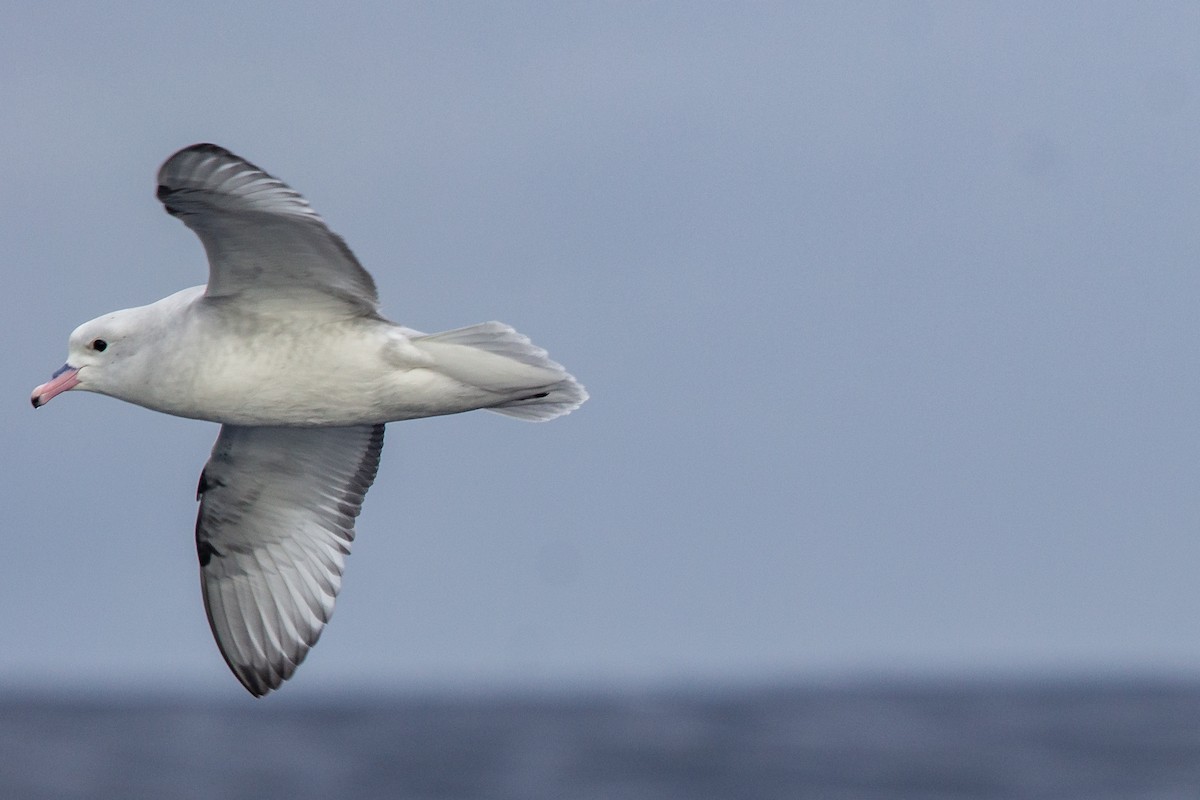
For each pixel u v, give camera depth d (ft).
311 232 30.66
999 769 137.80
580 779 137.18
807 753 152.15
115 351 33.76
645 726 198.90
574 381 36.11
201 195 29.81
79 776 142.82
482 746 169.99
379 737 185.26
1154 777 130.82
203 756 159.74
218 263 31.76
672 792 127.24
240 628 39.50
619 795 126.93
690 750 158.61
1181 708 225.15
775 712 229.25
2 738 185.78
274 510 39.11
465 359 33.42
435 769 145.28
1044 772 135.13
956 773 135.64
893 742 164.04
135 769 147.84
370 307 33.01
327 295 32.60
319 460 38.70
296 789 133.08
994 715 211.20
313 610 39.17
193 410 34.09
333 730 202.39
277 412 34.01
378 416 34.35
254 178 29.35
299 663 39.09
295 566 39.40
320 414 34.14
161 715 249.14
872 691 338.34
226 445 37.78
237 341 33.17
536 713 246.68
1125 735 169.58
